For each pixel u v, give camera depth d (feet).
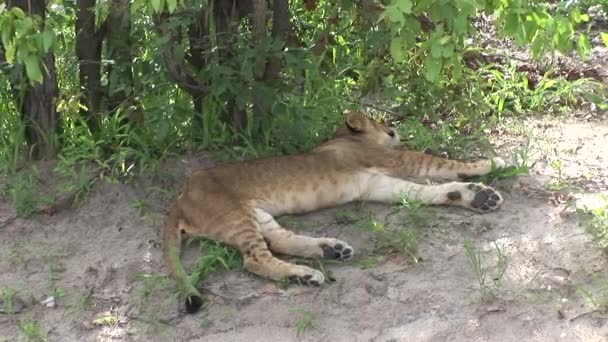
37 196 19.56
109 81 20.33
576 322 16.69
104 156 20.15
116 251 18.53
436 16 16.61
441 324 16.84
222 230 18.07
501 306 16.98
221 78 19.60
